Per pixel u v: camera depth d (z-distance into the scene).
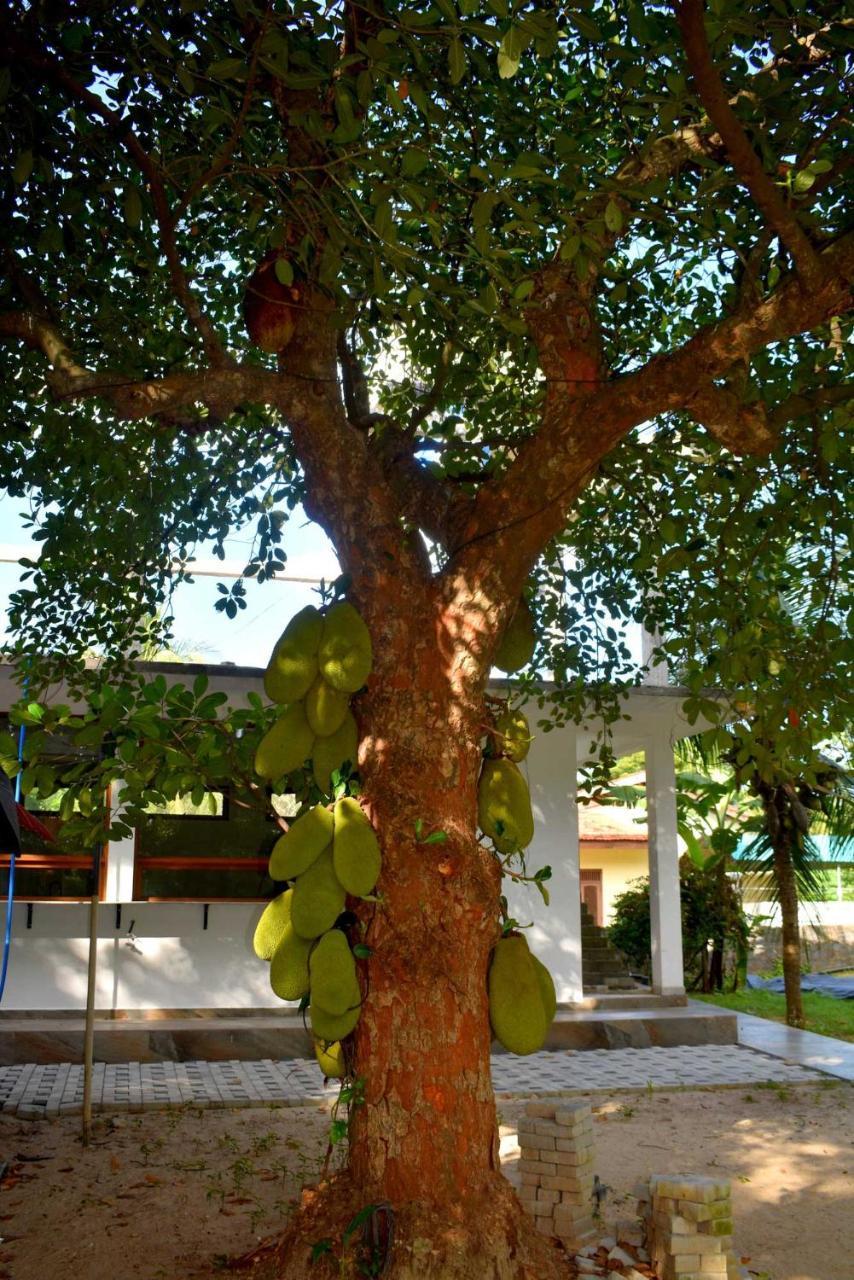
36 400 6.32
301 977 4.00
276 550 6.75
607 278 5.84
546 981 4.51
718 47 3.96
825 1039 11.10
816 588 5.96
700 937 15.27
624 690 7.83
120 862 10.27
